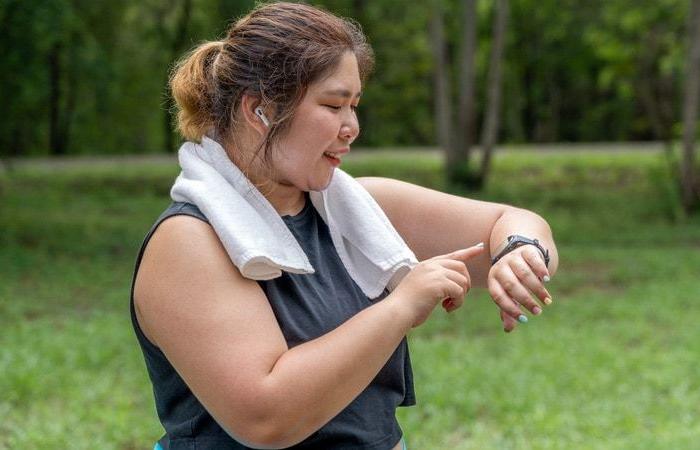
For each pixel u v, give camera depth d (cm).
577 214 1769
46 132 2791
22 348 765
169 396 188
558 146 2862
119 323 887
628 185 2052
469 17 1931
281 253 177
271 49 175
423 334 902
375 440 190
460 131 1959
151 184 2075
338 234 195
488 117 1930
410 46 3091
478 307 1005
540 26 2731
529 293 185
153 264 176
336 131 177
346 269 195
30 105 1748
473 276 216
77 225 1548
